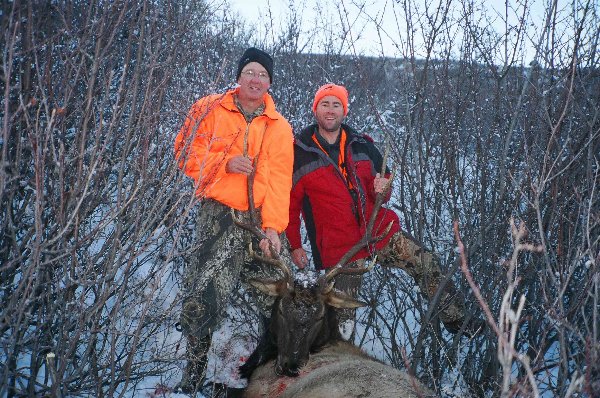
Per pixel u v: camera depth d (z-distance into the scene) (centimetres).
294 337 316
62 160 236
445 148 384
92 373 279
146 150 266
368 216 408
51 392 248
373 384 276
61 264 271
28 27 238
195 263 363
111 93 293
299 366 314
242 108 378
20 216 268
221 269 363
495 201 378
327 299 326
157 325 303
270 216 378
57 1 259
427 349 413
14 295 234
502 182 346
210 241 365
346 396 270
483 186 373
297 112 566
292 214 418
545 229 336
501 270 345
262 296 385
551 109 343
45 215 276
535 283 350
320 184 403
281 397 298
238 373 349
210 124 364
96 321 266
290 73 577
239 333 417
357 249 345
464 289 384
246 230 374
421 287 400
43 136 248
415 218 411
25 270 241
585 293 267
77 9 275
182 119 311
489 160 398
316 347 329
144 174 268
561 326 236
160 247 333
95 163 238
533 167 347
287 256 404
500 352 146
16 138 254
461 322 396
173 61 299
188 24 314
